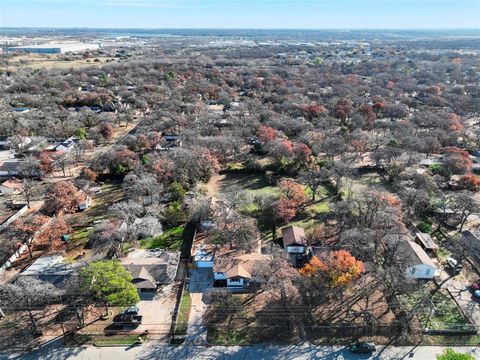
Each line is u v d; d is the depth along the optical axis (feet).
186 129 364.99
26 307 153.58
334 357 135.54
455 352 128.36
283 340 143.33
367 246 180.75
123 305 146.41
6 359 134.62
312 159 307.78
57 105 474.49
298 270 175.01
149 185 231.71
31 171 282.97
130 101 511.40
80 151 324.60
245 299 165.27
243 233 199.41
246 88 629.51
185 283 173.78
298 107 435.12
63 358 135.13
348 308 158.81
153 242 207.62
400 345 140.67
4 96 492.95
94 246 192.75
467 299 164.45
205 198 241.14
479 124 421.59
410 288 152.66
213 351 138.51
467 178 260.83
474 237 202.59
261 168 305.53
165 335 146.00
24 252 195.83
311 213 237.45
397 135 353.72
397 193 259.60
